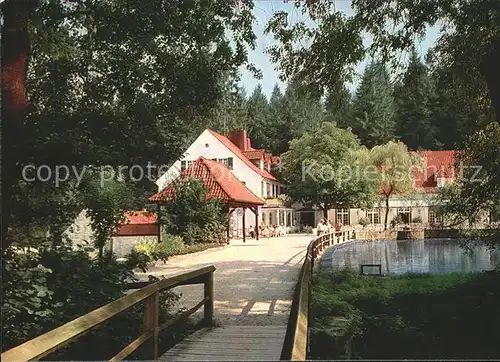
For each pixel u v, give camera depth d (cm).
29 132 794
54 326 551
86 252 751
